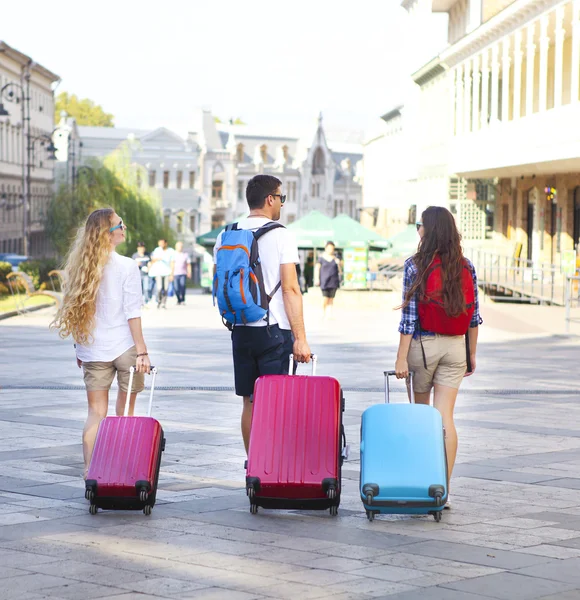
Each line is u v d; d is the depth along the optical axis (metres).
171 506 8.74
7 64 107.75
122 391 9.48
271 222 8.90
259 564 7.02
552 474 10.23
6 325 33.25
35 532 7.85
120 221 9.35
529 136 42.84
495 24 47.00
